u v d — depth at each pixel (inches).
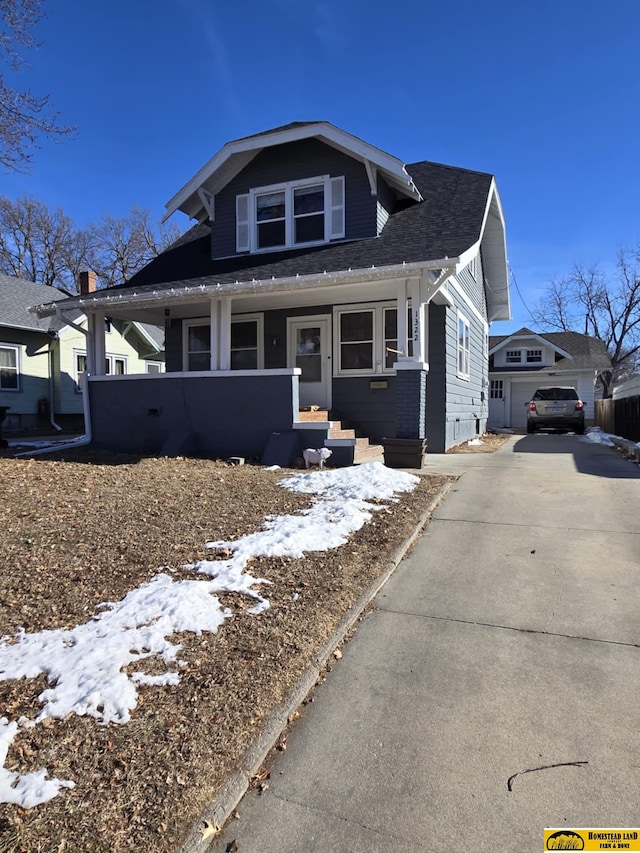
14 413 707.4
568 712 99.3
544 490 277.1
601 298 1301.7
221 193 460.1
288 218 434.0
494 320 831.1
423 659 119.0
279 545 175.8
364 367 451.5
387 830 74.4
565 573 165.8
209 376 389.1
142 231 1529.3
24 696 95.6
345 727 96.4
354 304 451.8
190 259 480.4
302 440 362.0
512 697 104.3
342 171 417.4
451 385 464.8
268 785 82.7
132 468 314.5
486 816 76.4
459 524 220.4
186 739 87.4
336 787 82.3
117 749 84.1
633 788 80.7
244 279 386.6
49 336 745.6
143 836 70.3
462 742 91.8
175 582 146.0
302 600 140.3
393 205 456.8
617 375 1380.4
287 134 405.7
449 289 442.9
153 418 410.0
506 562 176.6
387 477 283.9
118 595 137.9
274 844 72.2
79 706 92.7
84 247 1465.3
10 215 1333.7
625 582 157.6
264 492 258.1
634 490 271.9
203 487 264.2
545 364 989.2
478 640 127.0
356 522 207.6
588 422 953.5
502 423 1003.3
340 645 125.5
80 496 231.8
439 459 398.3
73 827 70.5
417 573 169.2
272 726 93.0
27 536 176.1
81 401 797.9
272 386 369.7
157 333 992.2
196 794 77.4
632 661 116.1
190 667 106.7
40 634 116.7
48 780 77.2
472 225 378.9
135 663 106.9
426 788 81.7
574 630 130.5
